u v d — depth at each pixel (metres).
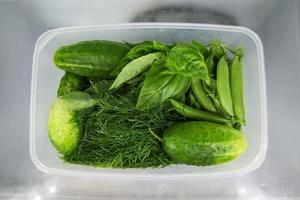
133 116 0.45
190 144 0.43
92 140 0.46
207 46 0.47
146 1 0.50
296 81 0.49
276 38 0.49
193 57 0.43
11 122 0.51
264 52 0.49
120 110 0.45
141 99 0.45
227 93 0.45
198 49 0.44
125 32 0.49
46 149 0.48
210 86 0.45
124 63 0.45
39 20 0.51
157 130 0.45
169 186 0.48
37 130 0.49
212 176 0.47
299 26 0.49
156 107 0.45
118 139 0.46
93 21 0.51
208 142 0.43
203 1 0.49
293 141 0.48
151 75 0.44
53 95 0.49
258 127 0.47
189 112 0.45
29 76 0.51
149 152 0.45
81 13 0.51
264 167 0.48
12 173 0.49
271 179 0.47
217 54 0.46
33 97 0.49
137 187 0.48
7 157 0.50
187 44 0.45
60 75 0.50
